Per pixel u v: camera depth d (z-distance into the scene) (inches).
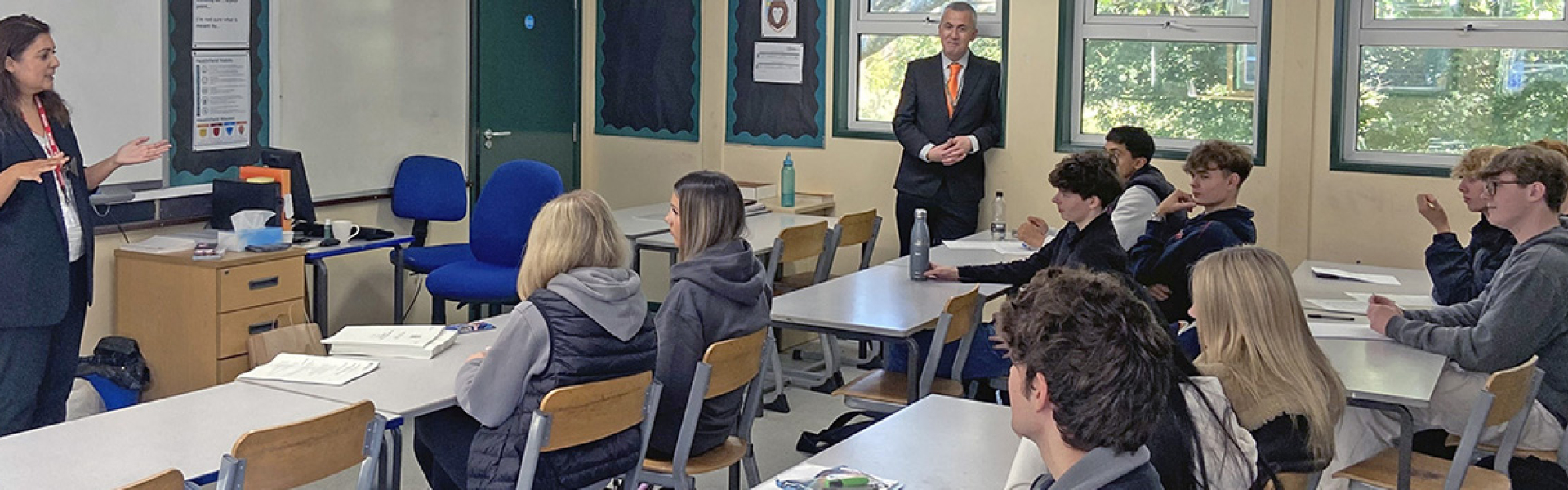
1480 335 145.0
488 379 123.1
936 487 99.7
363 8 246.7
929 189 264.2
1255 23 250.2
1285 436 102.3
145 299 200.2
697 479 181.3
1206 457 83.0
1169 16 258.1
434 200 254.5
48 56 158.1
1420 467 141.0
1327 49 242.2
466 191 258.1
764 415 214.2
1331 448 105.0
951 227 265.3
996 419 117.9
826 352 229.3
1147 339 64.0
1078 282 65.6
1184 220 200.8
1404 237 240.1
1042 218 266.7
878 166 281.9
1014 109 267.3
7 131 155.3
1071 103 267.6
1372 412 144.3
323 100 240.1
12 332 159.3
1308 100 244.4
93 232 174.2
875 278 198.2
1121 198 210.4
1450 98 239.5
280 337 153.3
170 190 213.2
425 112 262.8
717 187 144.7
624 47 303.3
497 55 280.1
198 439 111.7
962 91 262.4
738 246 145.1
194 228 218.8
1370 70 243.9
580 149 309.9
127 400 191.3
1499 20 233.8
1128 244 207.5
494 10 278.1
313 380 130.4
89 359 192.5
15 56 155.3
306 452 104.7
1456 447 148.7
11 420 160.4
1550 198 148.3
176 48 212.7
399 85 256.2
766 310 149.4
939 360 173.5
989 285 192.5
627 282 127.9
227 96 222.1
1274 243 251.1
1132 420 63.0
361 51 247.0
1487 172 151.9
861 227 246.4
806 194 290.8
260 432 100.1
